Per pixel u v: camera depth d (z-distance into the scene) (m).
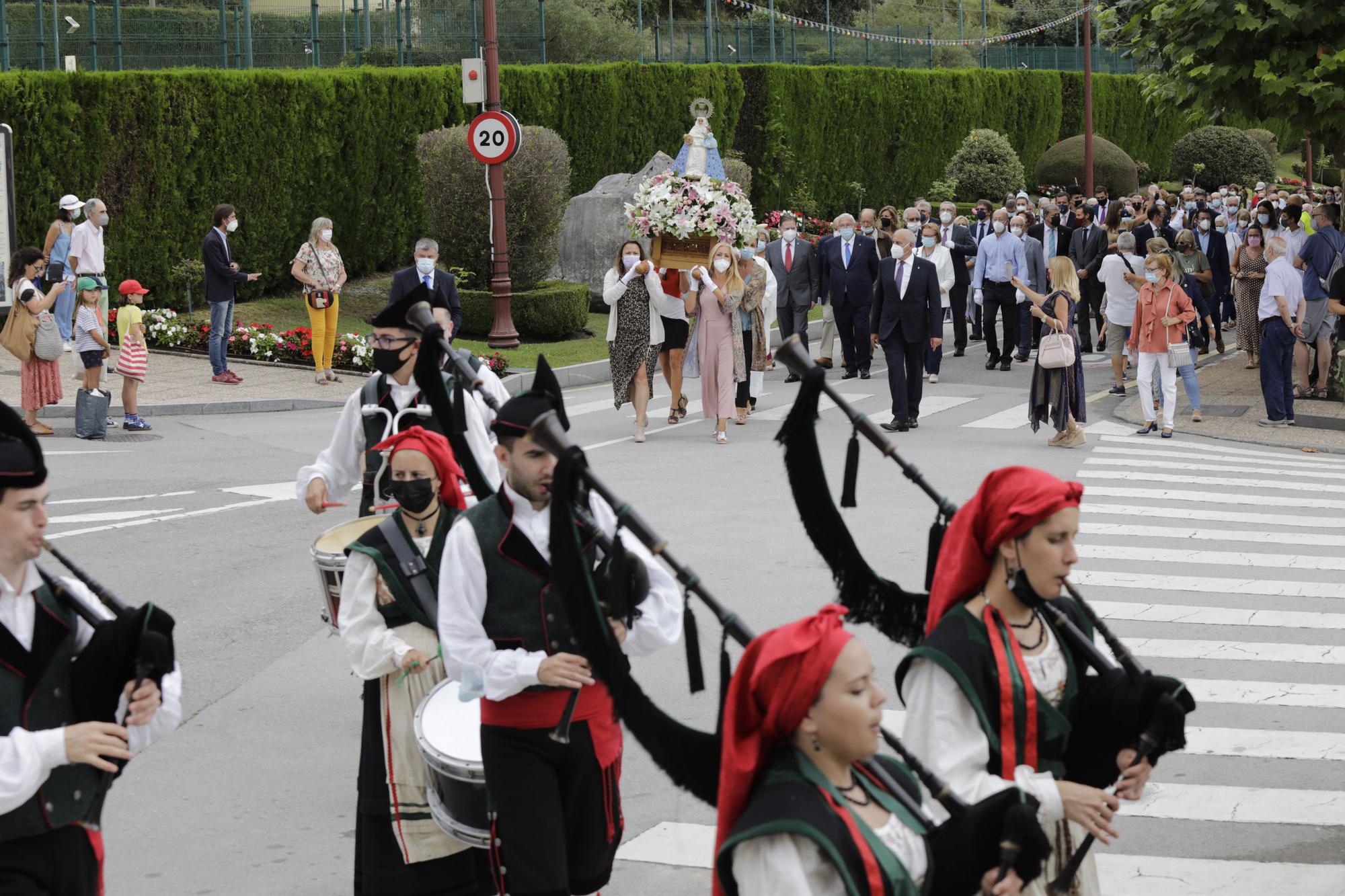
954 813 3.43
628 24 46.75
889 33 53.34
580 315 25.78
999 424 17.81
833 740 3.15
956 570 3.95
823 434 16.86
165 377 20.56
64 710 3.98
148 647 3.85
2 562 3.92
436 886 5.39
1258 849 6.24
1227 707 7.95
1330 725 7.68
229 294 20.08
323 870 6.17
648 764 7.35
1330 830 6.42
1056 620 4.05
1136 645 9.02
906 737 3.90
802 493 4.54
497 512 4.68
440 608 4.66
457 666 4.63
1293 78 17.77
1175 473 14.62
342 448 6.62
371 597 5.41
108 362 21.56
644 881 6.00
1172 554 11.27
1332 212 21.05
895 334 17.06
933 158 47.62
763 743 3.18
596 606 3.82
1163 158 61.66
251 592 10.29
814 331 27.52
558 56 43.12
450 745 4.89
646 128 35.38
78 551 11.35
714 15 51.59
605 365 22.45
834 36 49.47
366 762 5.48
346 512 12.73
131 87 24.45
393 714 5.39
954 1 63.06
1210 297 24.45
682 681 8.32
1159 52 19.92
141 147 24.75
